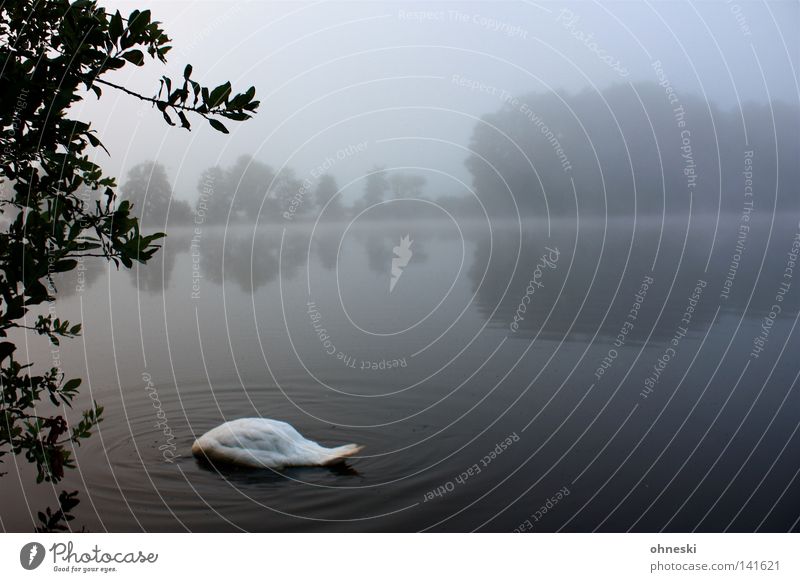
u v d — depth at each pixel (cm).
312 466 546
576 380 778
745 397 705
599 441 600
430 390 755
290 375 825
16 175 301
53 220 275
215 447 557
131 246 293
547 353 895
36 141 288
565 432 622
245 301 1367
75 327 351
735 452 570
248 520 455
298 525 450
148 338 1045
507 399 719
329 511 469
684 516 465
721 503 485
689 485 512
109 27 288
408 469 545
